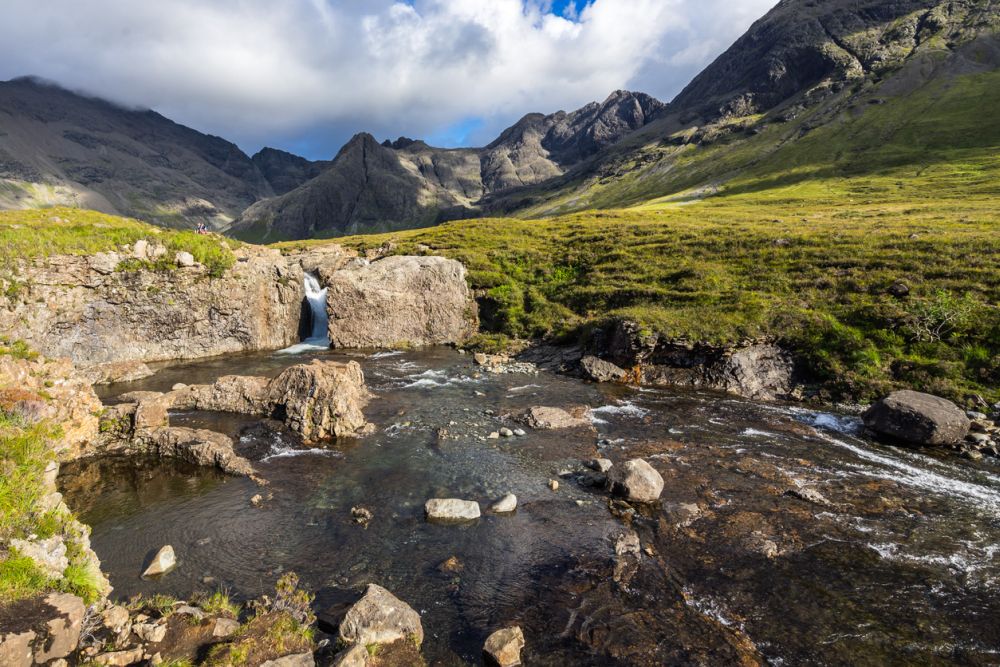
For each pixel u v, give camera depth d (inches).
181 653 338.3
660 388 1228.5
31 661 263.9
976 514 603.2
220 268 1593.3
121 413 810.8
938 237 1560.0
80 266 1326.3
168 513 597.6
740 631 407.2
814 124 7076.8
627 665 370.6
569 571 487.8
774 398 1146.7
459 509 593.0
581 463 762.8
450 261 1982.0
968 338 1104.2
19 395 490.9
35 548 327.9
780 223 2324.1
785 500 637.9
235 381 981.8
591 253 2140.7
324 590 454.0
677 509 609.0
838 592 456.1
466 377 1320.1
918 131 5300.2
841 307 1302.9
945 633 404.8
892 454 804.0
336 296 1772.9
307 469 727.1
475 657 377.7
